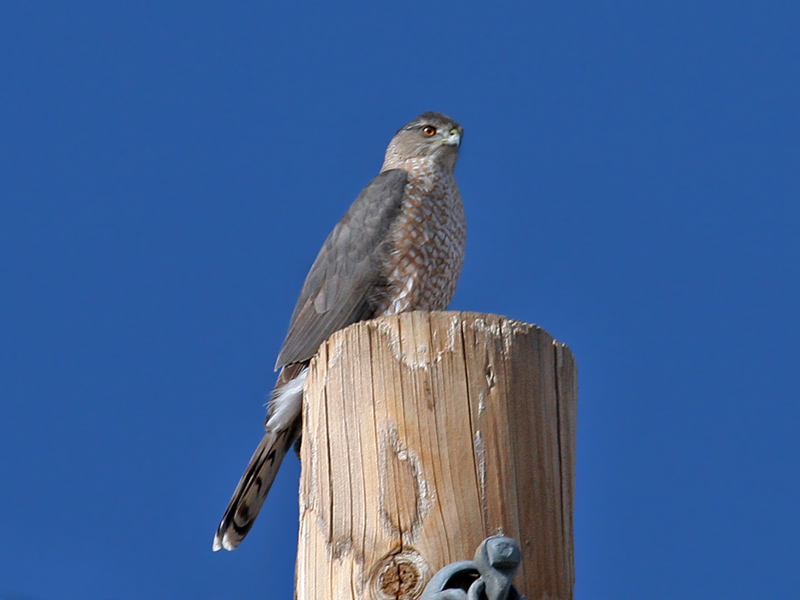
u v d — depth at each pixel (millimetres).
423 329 7090
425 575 6578
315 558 6980
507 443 6906
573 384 7484
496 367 7031
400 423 6910
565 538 7020
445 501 6734
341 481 6969
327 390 7246
